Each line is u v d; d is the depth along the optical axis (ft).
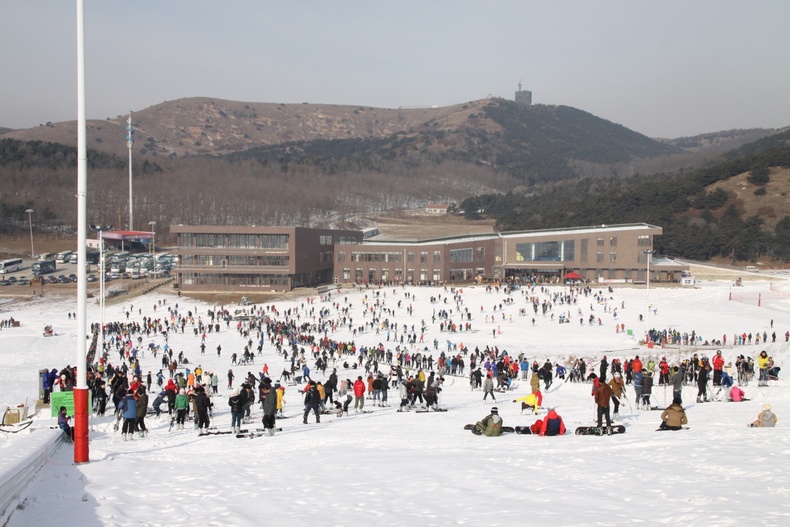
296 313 438.81
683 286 531.50
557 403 148.77
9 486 61.72
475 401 158.81
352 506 62.28
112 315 467.11
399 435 106.01
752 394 143.54
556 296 454.81
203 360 292.20
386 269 601.21
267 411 112.37
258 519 58.85
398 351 280.51
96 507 63.36
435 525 54.60
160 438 112.47
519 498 61.57
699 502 55.47
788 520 48.60
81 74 89.66
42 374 151.53
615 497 59.57
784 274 604.08
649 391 130.00
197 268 556.92
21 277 626.64
